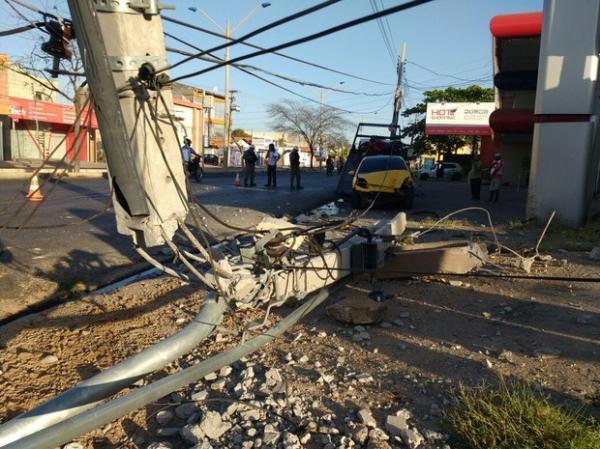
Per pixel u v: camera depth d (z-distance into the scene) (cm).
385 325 514
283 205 1526
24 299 589
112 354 441
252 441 313
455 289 641
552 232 1056
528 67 2147
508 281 675
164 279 668
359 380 393
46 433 262
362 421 331
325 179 3409
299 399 362
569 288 642
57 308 555
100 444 314
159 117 363
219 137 7081
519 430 306
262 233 507
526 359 432
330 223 608
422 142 4884
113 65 343
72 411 303
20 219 1046
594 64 1076
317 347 459
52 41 416
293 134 7688
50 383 387
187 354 437
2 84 3162
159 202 368
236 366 415
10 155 3334
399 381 394
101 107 332
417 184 3136
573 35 1085
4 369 404
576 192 1116
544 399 341
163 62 354
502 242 946
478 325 518
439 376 402
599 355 439
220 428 322
